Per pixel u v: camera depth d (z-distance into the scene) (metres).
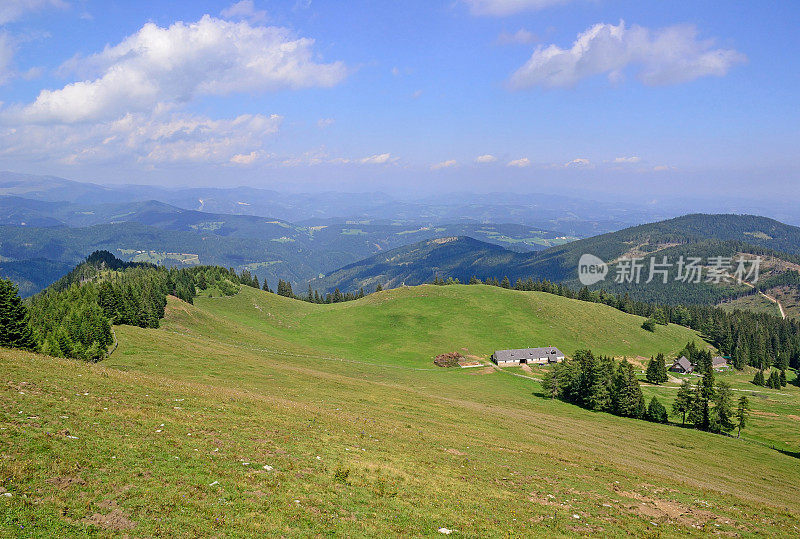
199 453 26.17
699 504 35.31
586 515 28.53
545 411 93.94
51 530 16.19
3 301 62.28
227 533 18.44
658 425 98.12
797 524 34.09
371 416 52.72
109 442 24.86
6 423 24.08
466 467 35.50
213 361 79.75
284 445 31.33
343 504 23.41
